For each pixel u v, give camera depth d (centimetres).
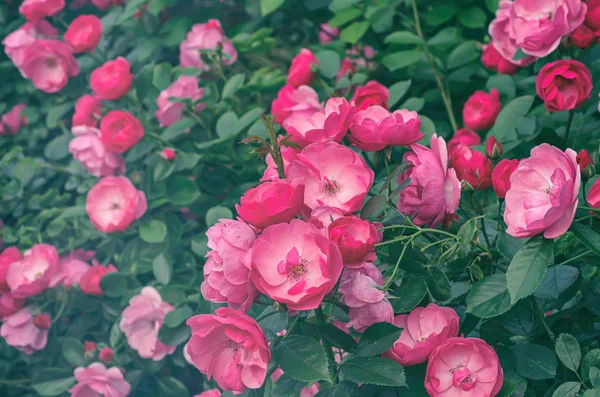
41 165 142
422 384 84
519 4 104
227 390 82
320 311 85
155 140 129
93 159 127
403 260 87
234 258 79
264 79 140
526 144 114
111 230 123
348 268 82
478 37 135
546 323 90
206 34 138
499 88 119
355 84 127
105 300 129
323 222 82
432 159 84
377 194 87
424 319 85
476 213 90
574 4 98
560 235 81
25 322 130
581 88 98
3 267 128
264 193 81
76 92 142
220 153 130
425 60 129
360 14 134
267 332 84
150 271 131
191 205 131
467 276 92
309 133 85
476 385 82
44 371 129
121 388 124
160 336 120
